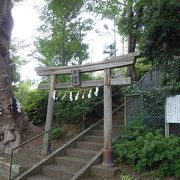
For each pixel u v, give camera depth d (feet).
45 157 35.09
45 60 67.00
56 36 64.80
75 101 45.80
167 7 31.71
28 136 42.73
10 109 42.45
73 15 64.03
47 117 38.22
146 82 39.47
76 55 67.10
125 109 37.06
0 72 43.47
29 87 84.28
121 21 46.26
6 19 45.44
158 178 26.17
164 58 34.53
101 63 32.55
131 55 30.07
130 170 28.66
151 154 27.37
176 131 32.94
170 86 32.48
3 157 38.19
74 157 34.35
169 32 32.07
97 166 30.07
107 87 31.71
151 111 34.81
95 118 45.60
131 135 32.91
